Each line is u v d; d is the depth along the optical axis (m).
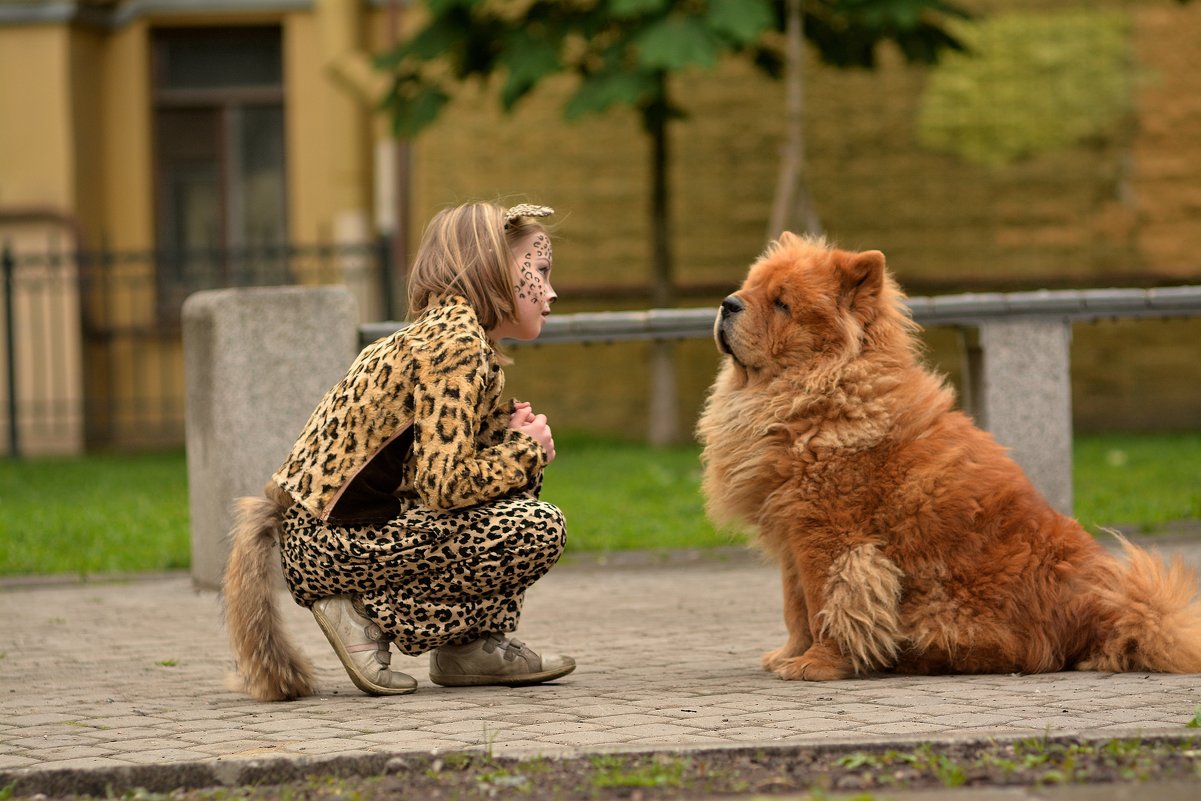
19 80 21.58
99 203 22.53
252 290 9.73
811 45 18.59
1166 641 6.14
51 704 6.19
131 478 16.89
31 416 21.41
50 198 21.64
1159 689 5.81
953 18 18.58
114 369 22.08
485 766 4.73
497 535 6.04
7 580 10.69
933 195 20.77
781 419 6.44
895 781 4.42
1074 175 20.66
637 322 9.81
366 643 6.14
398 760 4.80
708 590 9.62
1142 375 20.67
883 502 6.28
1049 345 10.03
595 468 16.55
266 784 4.76
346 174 22.30
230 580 6.18
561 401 21.22
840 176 20.81
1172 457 16.30
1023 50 20.59
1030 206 20.70
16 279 20.05
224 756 4.93
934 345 20.50
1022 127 20.64
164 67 22.86
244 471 9.75
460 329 5.99
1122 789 4.18
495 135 20.95
